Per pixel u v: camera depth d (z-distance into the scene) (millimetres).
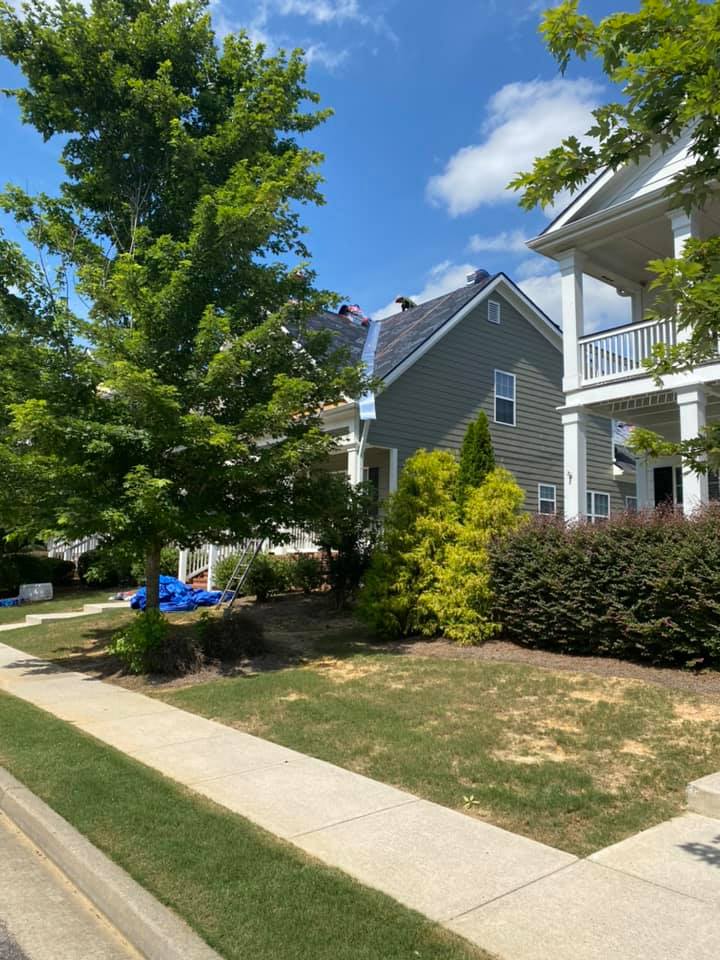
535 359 20359
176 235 10758
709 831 4250
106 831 4234
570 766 5281
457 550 10297
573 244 12500
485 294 19016
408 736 6117
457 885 3605
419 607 10398
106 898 3609
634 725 6078
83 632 13297
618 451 23141
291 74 10828
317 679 8367
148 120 10398
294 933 3131
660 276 3285
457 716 6609
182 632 10602
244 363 8820
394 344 18219
